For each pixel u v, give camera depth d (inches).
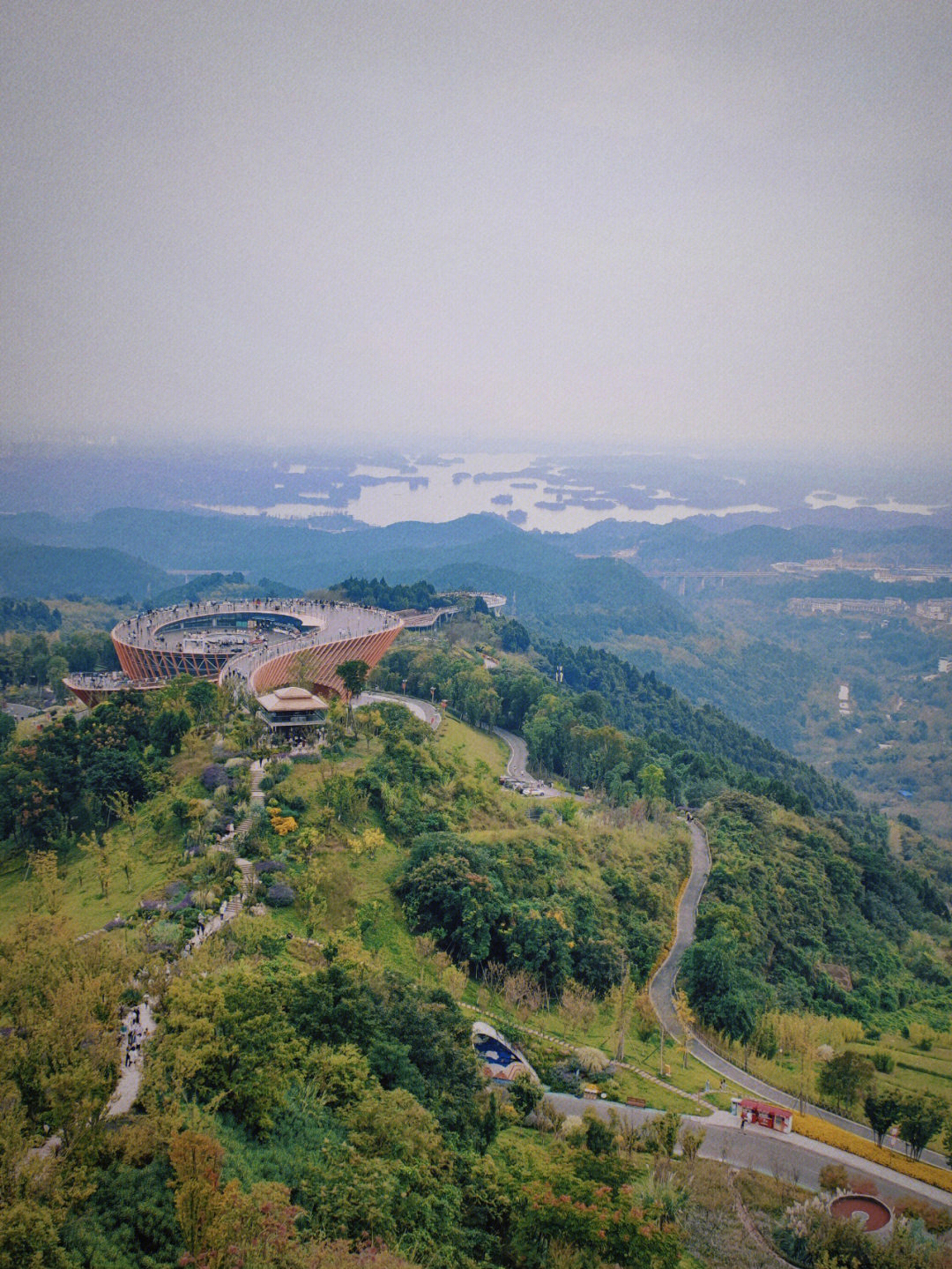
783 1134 4803.2
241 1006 3720.5
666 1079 5270.7
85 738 7347.4
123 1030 3804.1
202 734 7751.0
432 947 5762.8
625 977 6181.1
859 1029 6820.9
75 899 5610.2
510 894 6619.1
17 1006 3599.9
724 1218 3944.4
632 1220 3341.5
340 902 5743.1
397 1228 3201.3
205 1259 2736.2
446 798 7819.9
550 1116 4416.8
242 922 4884.4
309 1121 3565.5
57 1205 2768.2
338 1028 4111.7
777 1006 6614.2
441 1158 3570.4
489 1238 3425.2
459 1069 4355.3
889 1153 4756.4
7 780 6752.0
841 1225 3890.3
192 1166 2874.0
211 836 5974.4
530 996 5757.9
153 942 4603.8
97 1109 2999.5
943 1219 4175.7
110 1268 2728.8
